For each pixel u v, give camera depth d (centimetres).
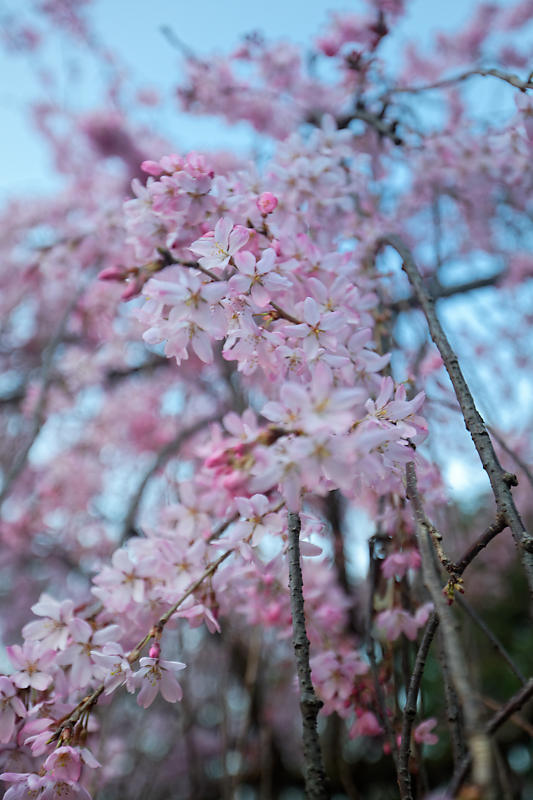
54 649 38
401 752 32
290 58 72
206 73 72
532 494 89
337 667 44
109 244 77
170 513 47
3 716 37
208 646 89
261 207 41
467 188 64
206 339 37
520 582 107
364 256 52
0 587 103
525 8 91
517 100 46
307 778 29
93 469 100
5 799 35
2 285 101
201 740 88
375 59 61
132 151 100
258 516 39
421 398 35
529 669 100
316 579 52
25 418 93
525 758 85
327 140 51
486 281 81
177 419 97
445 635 27
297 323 39
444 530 49
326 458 30
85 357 95
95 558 97
